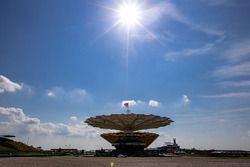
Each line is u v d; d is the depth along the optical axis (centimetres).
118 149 12800
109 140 13100
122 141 12825
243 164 5159
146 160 7019
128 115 12006
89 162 5700
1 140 16338
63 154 13188
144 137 13000
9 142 16525
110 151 13188
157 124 12825
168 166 4584
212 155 11944
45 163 5169
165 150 18550
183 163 5516
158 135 13325
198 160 7106
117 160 6894
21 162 5422
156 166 4569
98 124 12988
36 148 18350
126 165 4816
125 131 13125
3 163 5047
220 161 6506
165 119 12462
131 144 12631
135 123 12712
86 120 12862
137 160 7000
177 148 19275
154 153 12950
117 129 13362
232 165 4834
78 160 6650
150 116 12150
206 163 5553
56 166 4397
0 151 12569
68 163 5250
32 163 5122
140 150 12788
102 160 6844
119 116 12144
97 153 12631
